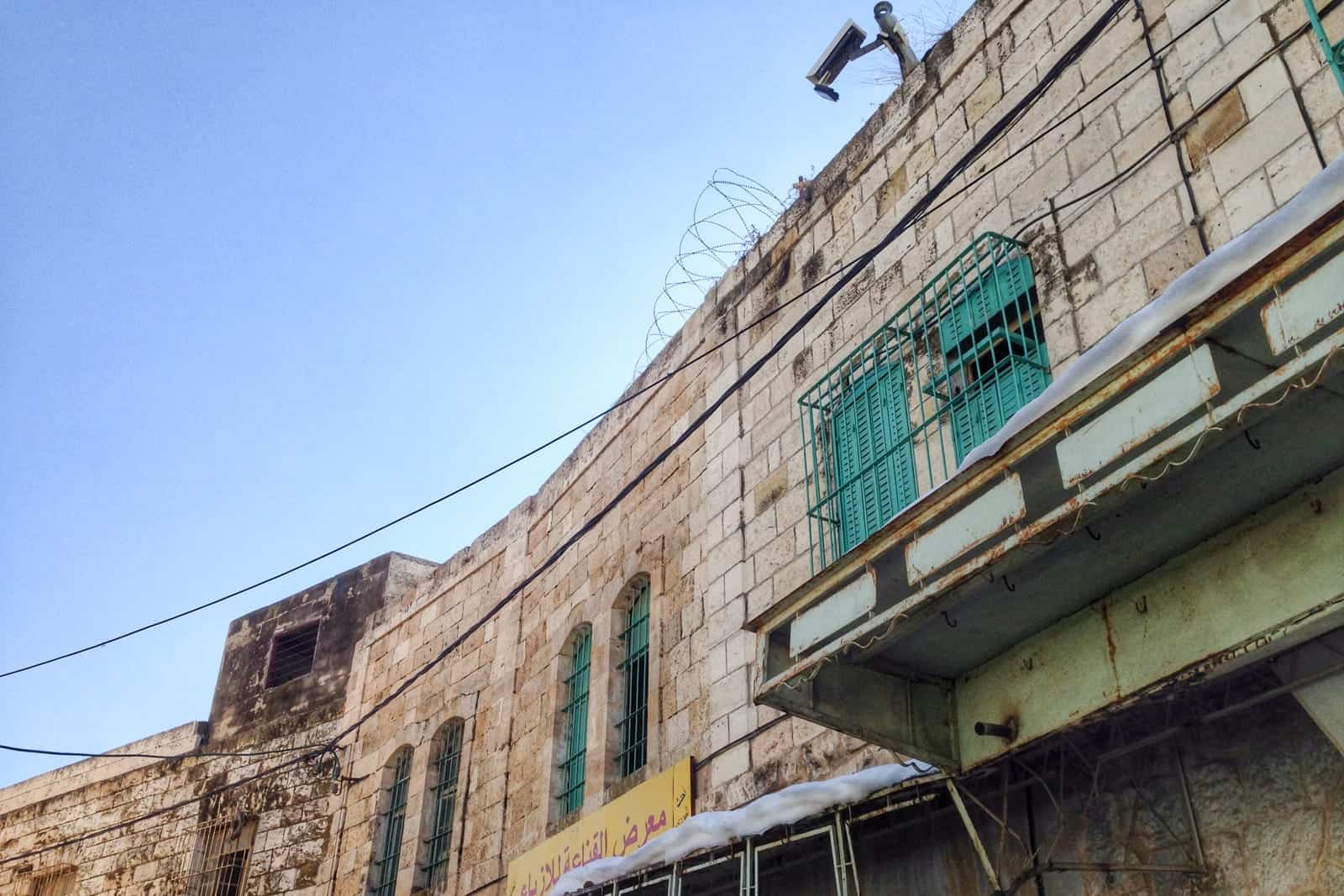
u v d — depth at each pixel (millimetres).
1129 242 7730
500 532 17047
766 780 9531
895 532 6020
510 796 14125
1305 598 5016
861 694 6645
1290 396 4570
